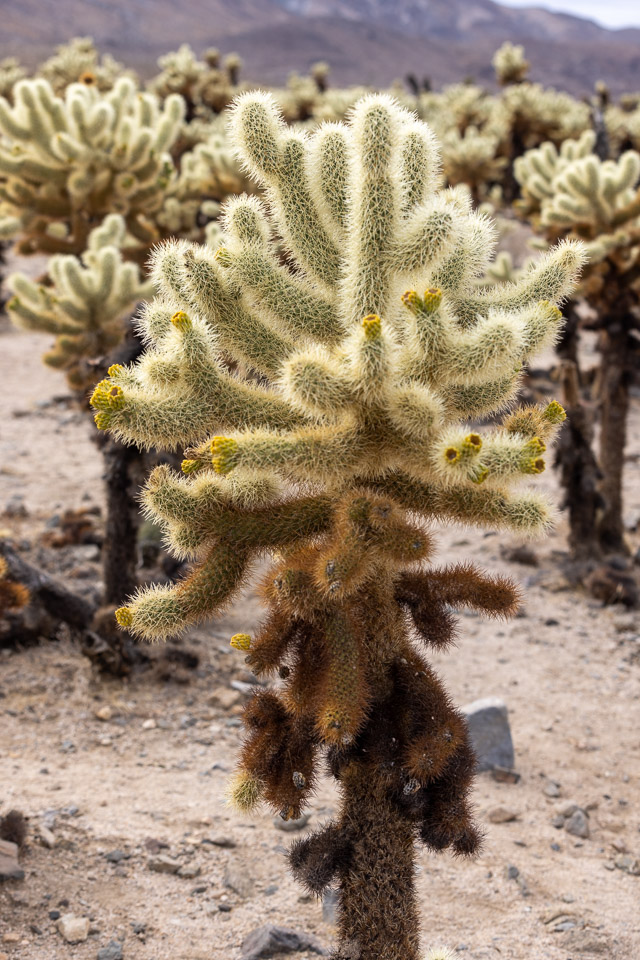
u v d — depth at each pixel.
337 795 4.91
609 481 8.78
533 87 33.78
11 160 9.19
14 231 9.55
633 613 7.73
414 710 2.52
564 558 8.72
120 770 4.89
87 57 31.73
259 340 2.37
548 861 4.46
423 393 2.08
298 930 3.72
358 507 2.19
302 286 2.40
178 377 2.20
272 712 2.63
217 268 2.33
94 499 9.38
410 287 2.37
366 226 2.21
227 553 2.34
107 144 9.45
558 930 3.88
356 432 2.19
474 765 2.63
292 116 35.69
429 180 2.43
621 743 5.68
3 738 5.07
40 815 4.27
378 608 2.52
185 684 5.94
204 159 13.03
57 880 3.83
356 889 2.56
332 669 2.32
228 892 3.95
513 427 2.43
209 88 30.97
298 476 2.33
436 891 4.16
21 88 9.05
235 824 4.48
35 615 6.15
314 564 2.31
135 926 3.62
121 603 6.07
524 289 2.42
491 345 2.07
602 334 8.88
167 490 2.32
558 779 5.26
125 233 10.26
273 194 2.45
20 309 7.53
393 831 2.55
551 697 6.23
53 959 3.36
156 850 4.15
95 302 7.45
